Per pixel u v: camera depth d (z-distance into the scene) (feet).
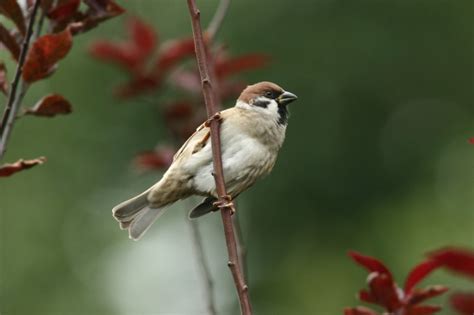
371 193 53.31
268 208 53.16
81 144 49.32
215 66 26.43
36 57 17.72
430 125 53.26
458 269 11.02
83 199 48.93
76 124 49.19
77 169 49.24
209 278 22.13
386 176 53.26
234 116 22.45
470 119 52.90
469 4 52.49
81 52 48.49
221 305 48.52
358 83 52.01
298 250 52.85
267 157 22.75
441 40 52.34
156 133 49.03
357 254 14.90
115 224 48.83
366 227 52.39
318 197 53.26
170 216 50.65
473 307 11.22
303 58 50.96
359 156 53.11
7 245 47.19
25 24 18.39
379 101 52.49
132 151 49.42
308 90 51.96
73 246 47.98
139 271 48.29
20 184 48.34
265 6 50.29
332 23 51.01
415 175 53.31
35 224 47.78
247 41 49.93
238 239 21.65
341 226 52.90
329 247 52.65
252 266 52.80
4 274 46.70
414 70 52.42
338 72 51.44
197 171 21.99
